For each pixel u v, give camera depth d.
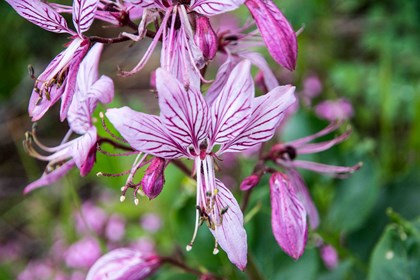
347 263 0.32
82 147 0.24
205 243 0.30
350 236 0.34
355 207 0.33
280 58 0.22
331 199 0.33
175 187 0.37
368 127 0.49
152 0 0.22
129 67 0.62
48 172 0.26
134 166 0.23
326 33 0.53
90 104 0.24
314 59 0.52
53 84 0.23
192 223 0.30
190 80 0.22
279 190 0.24
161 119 0.22
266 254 0.30
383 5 0.56
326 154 0.33
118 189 0.33
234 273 0.30
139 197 0.39
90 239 0.44
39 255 0.53
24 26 0.63
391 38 0.52
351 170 0.28
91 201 0.51
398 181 0.34
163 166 0.23
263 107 0.22
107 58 0.64
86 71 0.23
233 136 0.22
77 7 0.22
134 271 0.27
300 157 0.33
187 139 0.22
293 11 0.50
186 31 0.22
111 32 0.65
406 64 0.50
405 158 0.41
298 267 0.30
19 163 0.60
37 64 0.65
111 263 0.27
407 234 0.27
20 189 0.58
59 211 0.53
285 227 0.24
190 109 0.22
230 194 0.23
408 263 0.27
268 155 0.27
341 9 0.57
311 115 0.34
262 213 0.30
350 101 0.50
